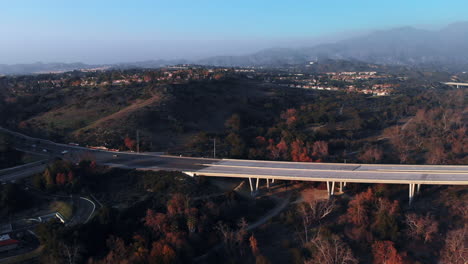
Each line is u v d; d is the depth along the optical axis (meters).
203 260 60.28
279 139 117.56
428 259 59.75
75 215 66.81
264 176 80.31
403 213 72.00
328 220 72.50
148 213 65.06
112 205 70.38
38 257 56.22
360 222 67.94
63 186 74.81
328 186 80.56
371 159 101.44
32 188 75.75
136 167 86.69
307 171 84.19
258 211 75.50
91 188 77.12
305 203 77.00
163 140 110.44
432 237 64.00
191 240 62.25
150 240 60.66
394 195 81.19
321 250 57.22
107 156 95.94
